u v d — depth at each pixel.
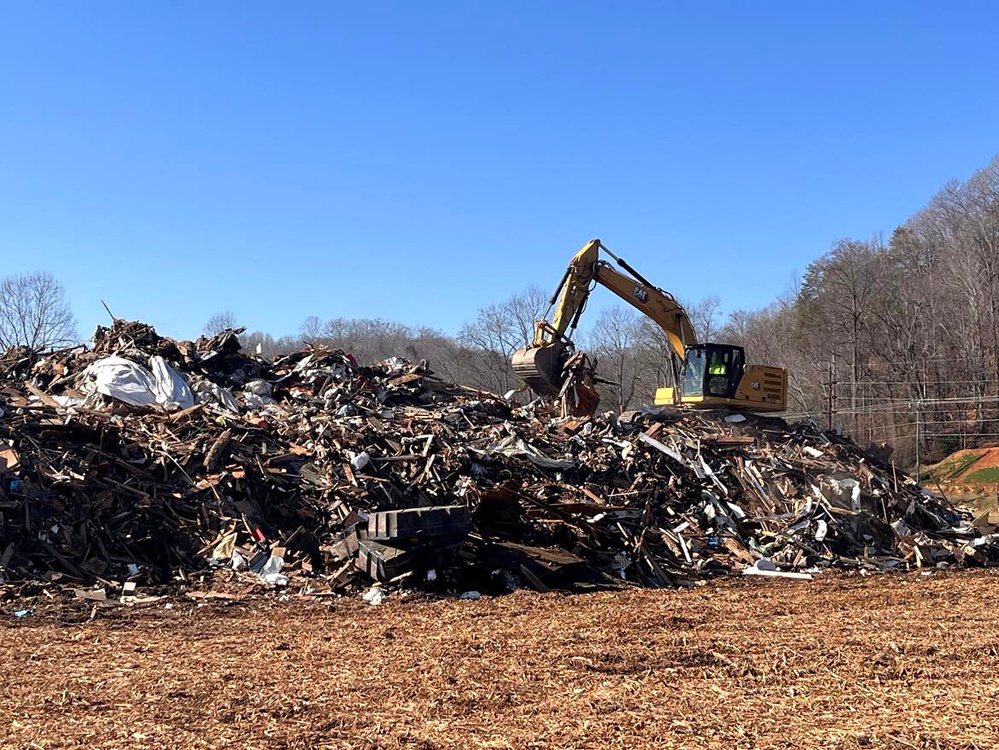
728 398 22.88
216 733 6.53
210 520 13.61
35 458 13.61
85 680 7.87
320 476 15.02
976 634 10.03
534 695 7.52
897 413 49.31
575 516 15.03
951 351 52.69
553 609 11.53
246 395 19.44
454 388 22.92
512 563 13.27
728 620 10.83
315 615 11.03
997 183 68.62
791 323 72.94
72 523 12.83
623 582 13.87
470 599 12.25
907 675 8.25
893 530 17.70
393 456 16.03
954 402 47.78
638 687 7.78
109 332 21.25
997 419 46.47
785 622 10.73
